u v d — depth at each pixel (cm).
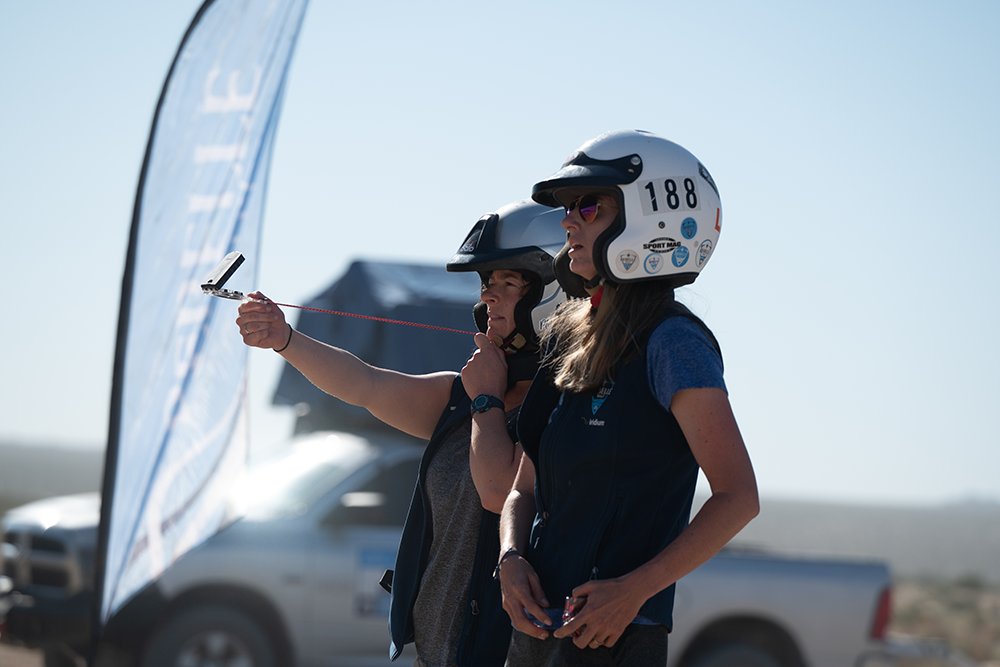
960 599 7431
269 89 691
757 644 1538
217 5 668
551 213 625
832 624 1550
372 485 1503
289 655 1434
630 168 507
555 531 493
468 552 600
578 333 521
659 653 481
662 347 479
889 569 1585
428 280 1688
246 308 621
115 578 655
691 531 453
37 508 1645
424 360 1584
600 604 452
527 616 486
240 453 699
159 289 663
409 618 621
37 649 1504
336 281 1717
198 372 680
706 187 523
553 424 500
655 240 503
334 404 1647
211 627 1416
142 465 664
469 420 625
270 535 1438
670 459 482
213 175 678
